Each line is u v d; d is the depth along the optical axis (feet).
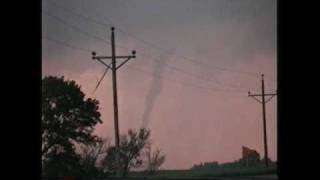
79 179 133.49
